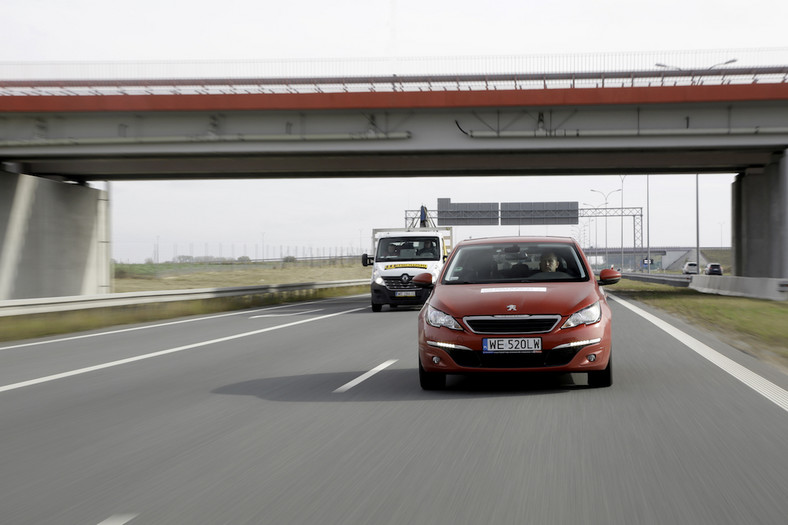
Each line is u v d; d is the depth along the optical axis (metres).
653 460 5.47
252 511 4.43
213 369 11.00
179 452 5.92
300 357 12.33
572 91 32.38
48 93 33.06
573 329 8.17
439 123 33.56
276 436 6.45
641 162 38.41
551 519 4.22
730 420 6.84
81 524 4.23
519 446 5.95
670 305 26.17
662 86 32.16
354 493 4.77
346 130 33.69
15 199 35.47
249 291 31.81
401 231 27.56
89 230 41.69
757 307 24.59
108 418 7.39
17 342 15.66
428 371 8.56
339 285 45.88
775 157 36.78
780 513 4.29
